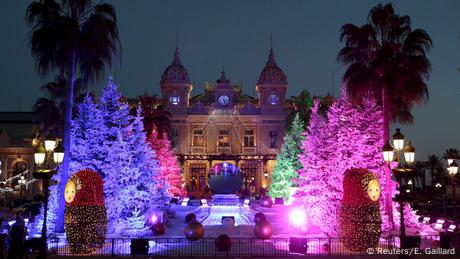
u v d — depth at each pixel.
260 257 18.14
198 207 37.25
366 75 26.17
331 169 26.03
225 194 39.62
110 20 26.77
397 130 17.78
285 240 21.97
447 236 19.41
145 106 50.91
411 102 27.23
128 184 25.73
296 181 32.44
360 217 18.52
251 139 61.94
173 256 18.42
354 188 18.88
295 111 54.75
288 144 47.91
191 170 60.56
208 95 68.25
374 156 26.22
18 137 63.91
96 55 26.09
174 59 63.19
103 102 26.80
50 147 17.75
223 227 26.11
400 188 15.88
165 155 45.44
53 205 25.47
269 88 62.22
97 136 25.81
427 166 79.75
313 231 25.73
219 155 58.91
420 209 41.66
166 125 50.66
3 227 24.33
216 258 18.00
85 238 18.50
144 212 27.14
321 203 25.72
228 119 61.88
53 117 37.97
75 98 31.30
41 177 16.02
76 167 25.14
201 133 62.06
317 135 28.84
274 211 36.00
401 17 27.34
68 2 26.06
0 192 56.25
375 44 27.42
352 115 26.88
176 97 61.97
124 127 26.86
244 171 60.50
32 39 25.47
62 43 25.30
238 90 70.31
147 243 18.86
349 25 27.52
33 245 19.11
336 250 19.89
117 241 22.14
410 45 26.75
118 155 25.36
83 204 18.70
